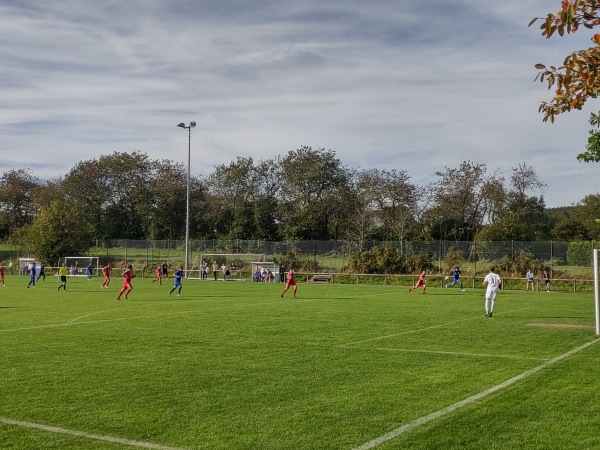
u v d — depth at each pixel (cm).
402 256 5419
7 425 783
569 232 7206
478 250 5259
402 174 7488
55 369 1158
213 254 5978
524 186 7525
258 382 1046
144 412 847
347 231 7425
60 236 6956
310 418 819
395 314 2358
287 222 8138
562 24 614
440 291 4147
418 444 706
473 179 7512
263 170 8694
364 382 1049
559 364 1222
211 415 833
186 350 1399
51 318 2130
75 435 741
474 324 2006
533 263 4875
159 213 8794
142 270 6188
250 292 3819
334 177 8244
